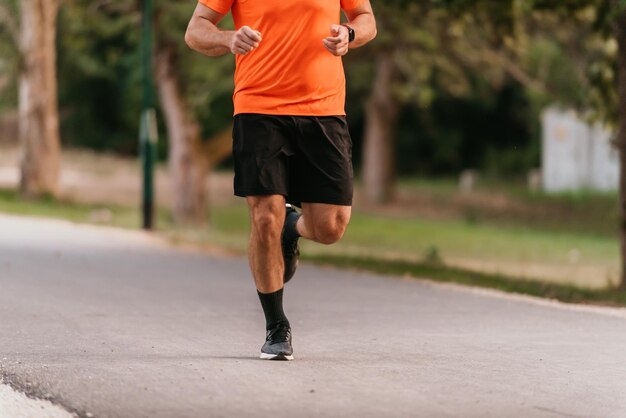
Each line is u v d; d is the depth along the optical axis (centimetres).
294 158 1316
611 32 3125
